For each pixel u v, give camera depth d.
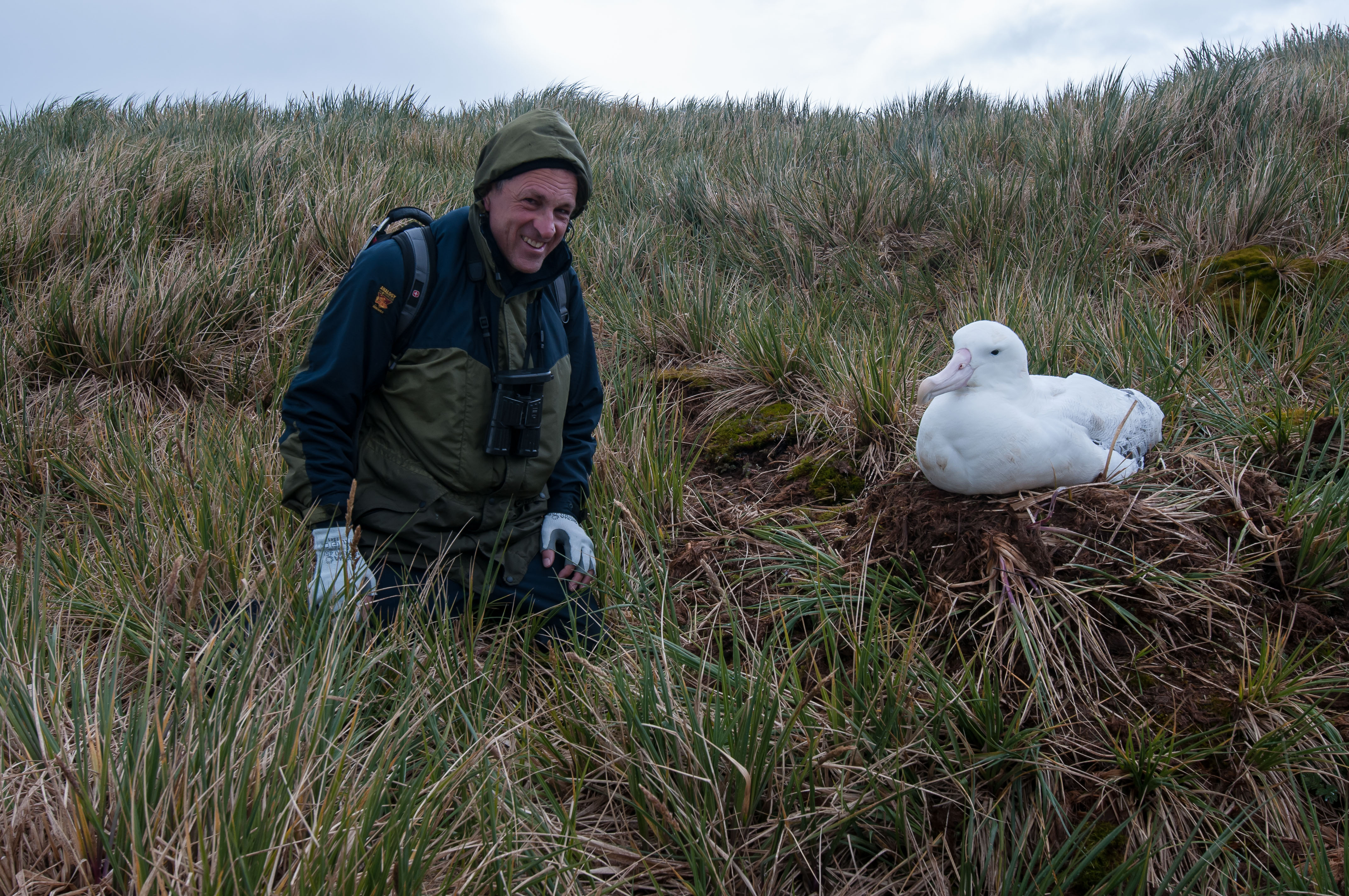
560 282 2.34
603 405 2.94
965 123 6.41
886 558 2.31
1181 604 2.09
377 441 2.24
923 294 4.20
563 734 1.95
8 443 2.90
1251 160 4.71
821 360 3.41
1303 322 3.44
